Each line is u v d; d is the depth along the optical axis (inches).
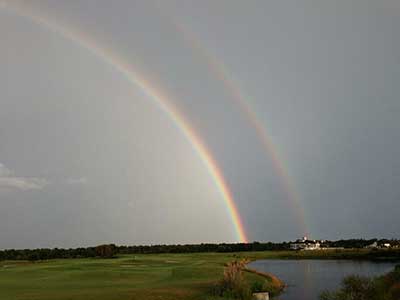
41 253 7396.7
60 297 1812.3
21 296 1862.7
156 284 2431.1
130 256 7411.4
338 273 4020.7
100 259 6318.9
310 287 2908.5
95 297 1820.9
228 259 5944.9
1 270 3703.3
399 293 1780.3
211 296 2078.0
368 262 5940.0
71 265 4473.4
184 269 3371.1
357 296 1921.8
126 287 2251.5
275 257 7839.6
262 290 2463.1
